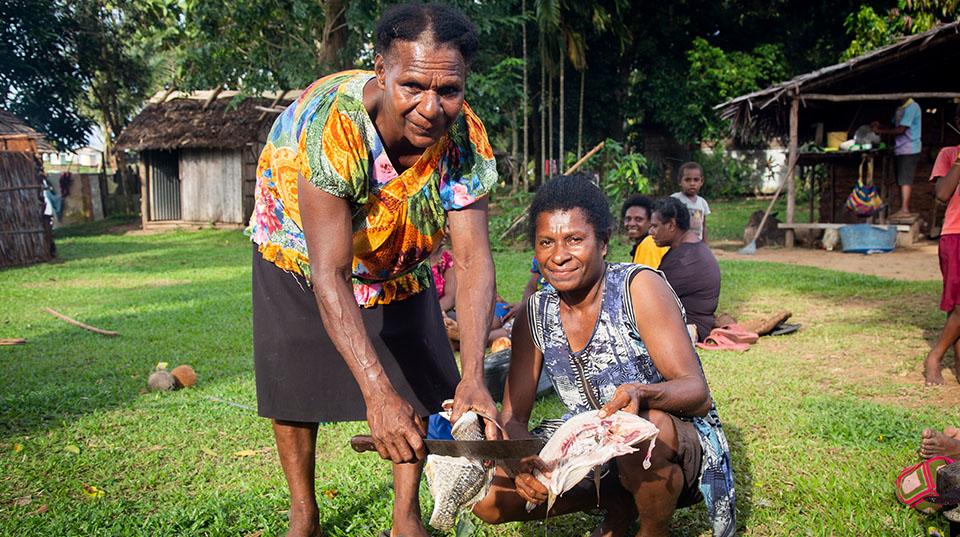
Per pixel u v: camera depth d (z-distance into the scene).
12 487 3.88
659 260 6.69
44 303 9.97
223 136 21.47
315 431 3.07
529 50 22.38
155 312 8.95
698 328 6.60
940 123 14.83
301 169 2.40
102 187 27.11
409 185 2.54
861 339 6.77
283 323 2.86
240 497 3.63
